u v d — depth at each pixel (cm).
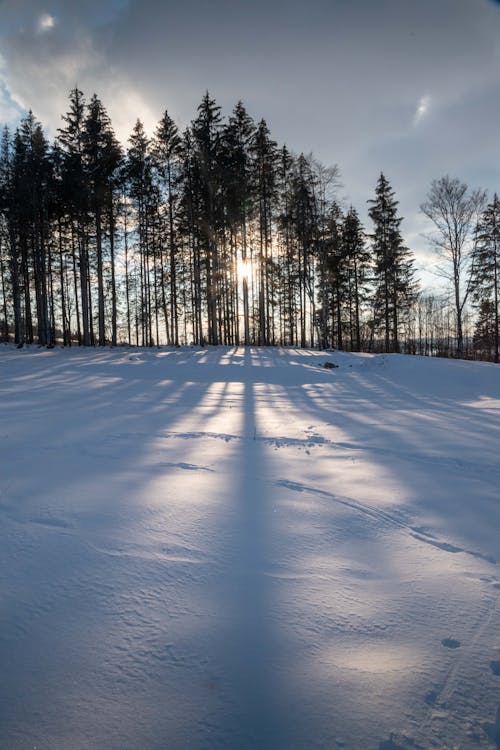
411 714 139
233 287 3078
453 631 181
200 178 2631
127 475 387
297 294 3444
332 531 281
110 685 150
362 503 334
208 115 2553
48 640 171
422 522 299
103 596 202
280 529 281
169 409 787
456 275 2134
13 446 478
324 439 571
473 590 213
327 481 389
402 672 157
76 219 2627
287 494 350
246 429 627
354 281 3475
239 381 1316
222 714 138
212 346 2622
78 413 710
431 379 1318
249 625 182
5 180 2708
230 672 156
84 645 169
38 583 211
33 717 137
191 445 517
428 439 577
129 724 135
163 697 145
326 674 156
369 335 4022
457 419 739
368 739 130
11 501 315
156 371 1484
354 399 1005
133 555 241
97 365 1612
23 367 1521
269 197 2797
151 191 2791
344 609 195
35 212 2556
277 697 145
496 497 351
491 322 3028
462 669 159
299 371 1565
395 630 181
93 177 2594
